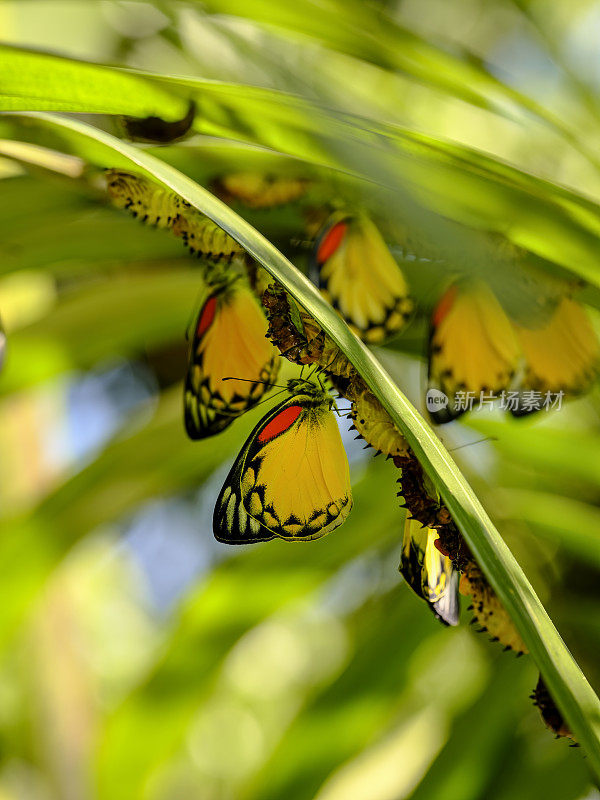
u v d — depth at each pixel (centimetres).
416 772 128
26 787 136
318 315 80
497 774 104
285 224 91
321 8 91
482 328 90
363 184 89
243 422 107
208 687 110
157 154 89
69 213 94
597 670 104
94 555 152
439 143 86
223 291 89
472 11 102
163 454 107
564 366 90
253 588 110
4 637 107
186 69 99
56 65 85
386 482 110
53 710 124
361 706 107
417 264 91
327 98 98
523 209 87
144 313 105
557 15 102
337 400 88
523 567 105
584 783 104
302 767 106
